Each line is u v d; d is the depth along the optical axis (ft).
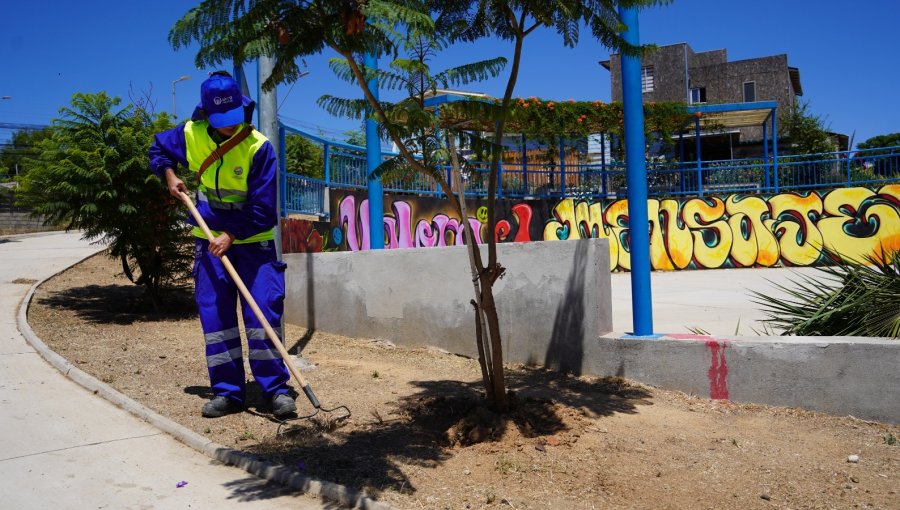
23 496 11.88
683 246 67.92
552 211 65.26
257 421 16.12
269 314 16.89
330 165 41.91
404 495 11.64
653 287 49.90
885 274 19.06
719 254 67.31
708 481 12.55
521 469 12.82
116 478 12.75
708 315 33.19
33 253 57.62
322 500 11.73
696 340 18.04
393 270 25.61
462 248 23.36
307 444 14.25
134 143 30.19
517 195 64.44
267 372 16.71
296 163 45.50
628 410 16.84
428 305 24.48
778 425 15.83
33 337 24.81
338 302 27.89
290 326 29.96
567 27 13.74
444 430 15.34
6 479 12.60
